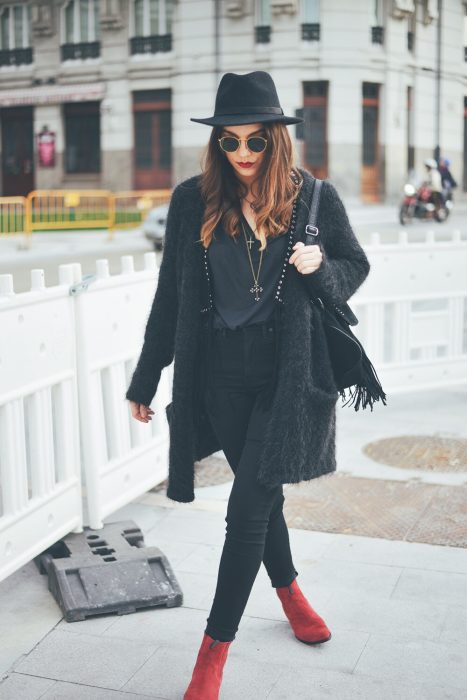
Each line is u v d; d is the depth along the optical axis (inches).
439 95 1273.4
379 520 156.6
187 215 103.7
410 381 235.0
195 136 1179.3
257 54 1141.1
